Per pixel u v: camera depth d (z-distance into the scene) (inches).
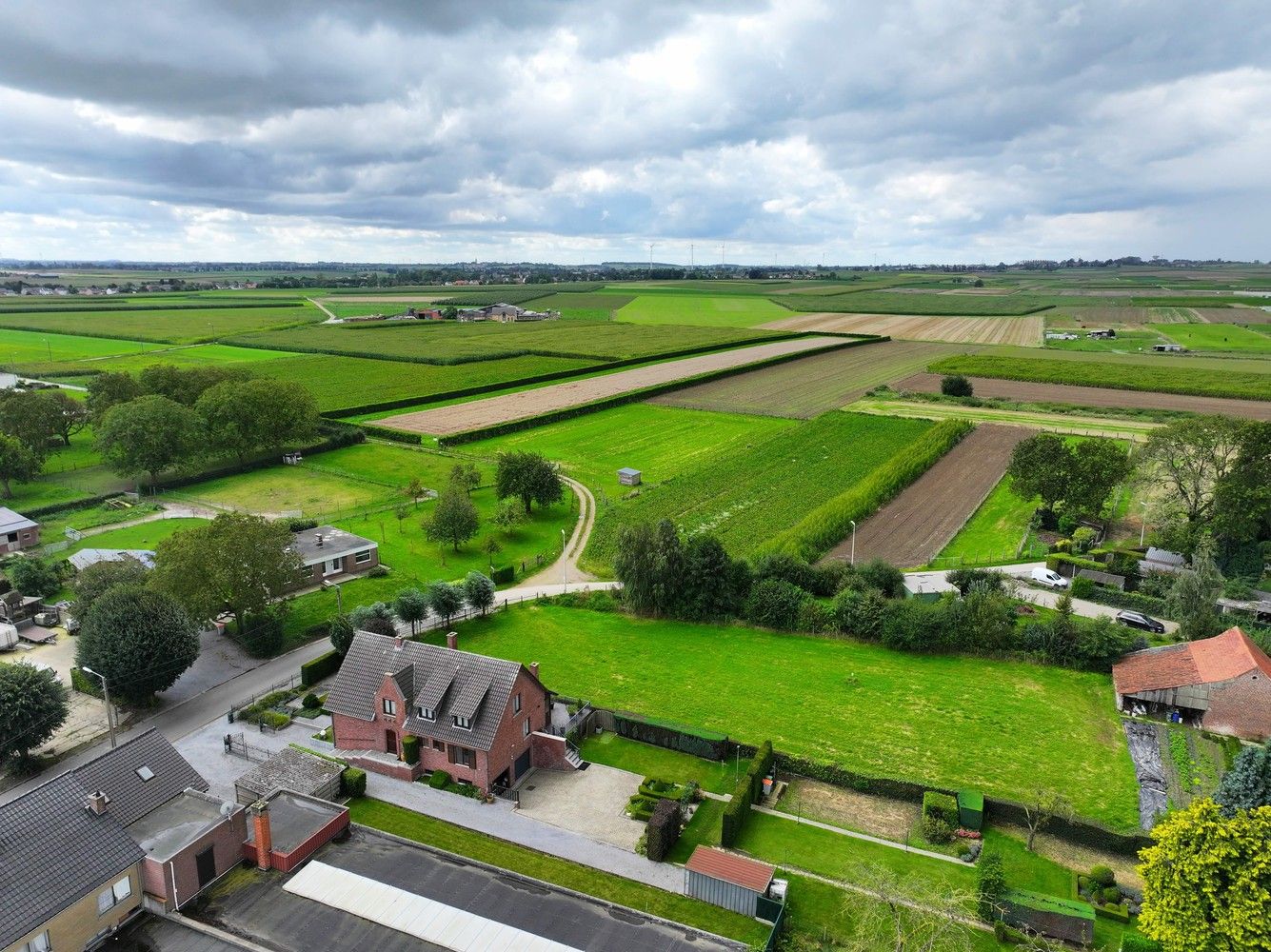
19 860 1692.9
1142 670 2982.3
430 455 6112.2
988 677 3139.8
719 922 1975.9
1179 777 2524.6
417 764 2576.3
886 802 2460.6
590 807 2429.9
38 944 1640.0
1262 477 3956.7
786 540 4131.4
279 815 2171.5
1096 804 2391.7
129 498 5167.3
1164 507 4345.5
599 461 5935.0
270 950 1755.7
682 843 2262.6
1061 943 1893.5
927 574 3949.3
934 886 2015.3
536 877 2110.0
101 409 6048.2
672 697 2999.5
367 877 1990.7
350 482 5541.3
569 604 3796.8
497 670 2541.8
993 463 5787.4
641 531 3636.8
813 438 6387.8
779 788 2508.6
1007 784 2490.2
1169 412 6879.9
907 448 5880.9
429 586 3511.3
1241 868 1651.1
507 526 4564.5
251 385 5816.9
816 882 2111.2
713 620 3631.9
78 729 2778.1
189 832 1947.6
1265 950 1595.7
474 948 1764.3
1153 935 1731.1
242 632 3326.8
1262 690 2689.5
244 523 3248.0
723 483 5349.4
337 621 3193.9
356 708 2647.6
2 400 5757.9
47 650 3299.7
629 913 1911.9
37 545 4379.9
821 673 3171.8
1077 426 6683.1
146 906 1875.0
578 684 3085.6
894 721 2842.0
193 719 2851.9
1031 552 4256.9
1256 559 3919.8
